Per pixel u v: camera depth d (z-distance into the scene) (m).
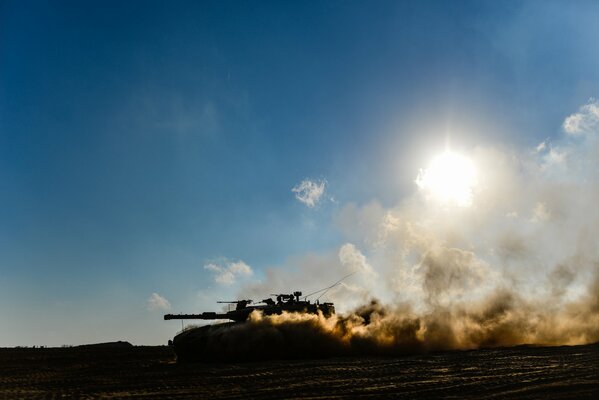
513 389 18.70
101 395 19.58
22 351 45.69
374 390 19.06
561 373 21.75
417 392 18.53
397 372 23.52
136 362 33.09
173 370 26.89
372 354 34.19
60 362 33.59
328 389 19.50
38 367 30.44
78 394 19.97
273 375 23.56
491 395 17.77
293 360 31.05
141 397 18.88
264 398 18.06
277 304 38.09
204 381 22.34
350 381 21.22
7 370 28.84
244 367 27.23
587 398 17.05
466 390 18.70
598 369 22.50
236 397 18.34
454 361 27.22
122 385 21.98
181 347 33.28
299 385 20.52
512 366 24.33
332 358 31.77
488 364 25.42
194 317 37.66
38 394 20.20
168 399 18.36
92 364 31.92
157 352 43.28
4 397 19.64
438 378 21.47
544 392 18.05
